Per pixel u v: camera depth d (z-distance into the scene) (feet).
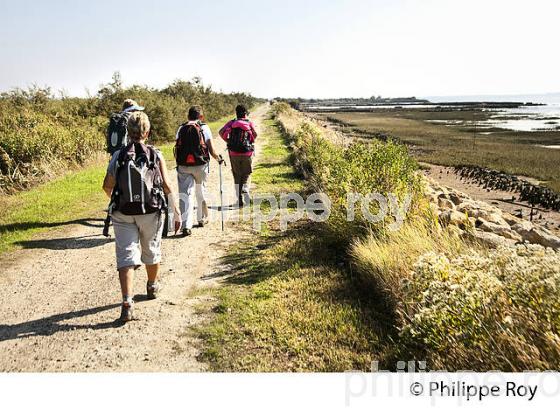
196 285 16.60
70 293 16.03
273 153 54.19
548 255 10.93
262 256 19.25
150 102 74.13
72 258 19.70
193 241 21.88
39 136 41.37
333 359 11.68
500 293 10.75
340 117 290.76
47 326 13.64
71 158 44.55
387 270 15.11
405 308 13.08
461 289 10.64
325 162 33.47
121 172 13.47
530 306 10.12
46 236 22.94
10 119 43.73
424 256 12.47
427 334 11.23
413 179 21.54
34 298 15.64
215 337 12.85
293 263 18.19
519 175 78.48
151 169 13.83
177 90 124.98
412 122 234.58
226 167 45.91
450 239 16.21
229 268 18.20
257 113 200.34
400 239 17.11
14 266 18.75
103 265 18.84
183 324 13.66
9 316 14.33
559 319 9.60
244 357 11.87
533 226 21.50
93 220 26.02
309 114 313.12
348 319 13.62
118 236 13.80
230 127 28.48
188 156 22.90
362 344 12.38
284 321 13.57
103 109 66.95
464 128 190.70
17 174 35.53
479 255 13.41
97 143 50.55
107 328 13.46
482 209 25.73
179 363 11.64
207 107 138.51
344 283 16.01
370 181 21.66
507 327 9.95
